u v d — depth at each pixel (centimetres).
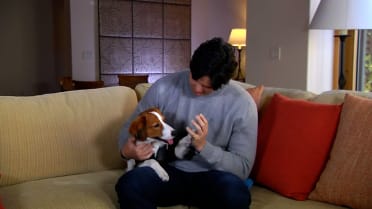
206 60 136
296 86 300
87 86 375
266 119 171
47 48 606
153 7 534
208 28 588
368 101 143
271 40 321
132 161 155
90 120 184
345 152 139
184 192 147
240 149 148
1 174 161
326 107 153
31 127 172
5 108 171
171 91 160
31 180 170
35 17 593
